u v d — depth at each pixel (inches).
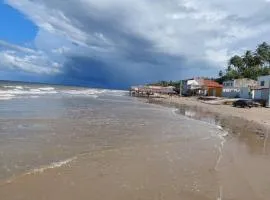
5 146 524.4
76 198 316.8
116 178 385.7
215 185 377.1
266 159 543.8
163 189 354.3
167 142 645.3
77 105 1565.0
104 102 2058.3
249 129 994.1
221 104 2469.2
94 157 482.0
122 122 941.2
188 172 428.5
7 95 2101.4
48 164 430.6
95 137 653.3
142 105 2050.9
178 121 1109.7
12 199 303.9
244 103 2085.4
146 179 388.2
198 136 756.6
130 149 553.6
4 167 405.4
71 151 514.9
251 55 4512.8
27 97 2016.5
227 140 729.6
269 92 2153.1
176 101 2925.7
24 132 666.2
